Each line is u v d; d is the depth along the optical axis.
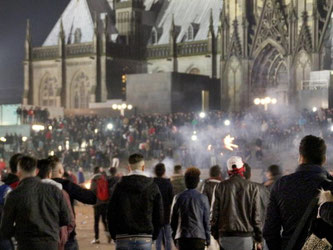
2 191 18.00
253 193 17.05
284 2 117.62
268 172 22.88
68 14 158.50
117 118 104.62
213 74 136.50
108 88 144.25
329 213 9.14
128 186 15.66
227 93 122.50
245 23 119.81
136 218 15.62
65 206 14.56
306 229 10.11
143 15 152.50
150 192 15.68
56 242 14.42
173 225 18.27
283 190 10.97
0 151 104.19
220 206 17.14
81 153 93.94
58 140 101.81
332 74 99.25
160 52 147.25
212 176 21.05
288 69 113.19
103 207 30.86
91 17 153.38
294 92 112.00
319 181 10.83
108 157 89.62
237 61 121.06
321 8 111.00
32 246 14.20
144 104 121.38
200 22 146.50
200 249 17.98
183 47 143.00
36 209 14.20
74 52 148.88
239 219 17.02
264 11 118.06
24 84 157.00
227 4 122.50
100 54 144.25
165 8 156.12
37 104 155.38
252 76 120.19
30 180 14.38
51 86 153.00
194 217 17.92
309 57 110.12
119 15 151.50
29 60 156.12
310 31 110.62
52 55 152.50
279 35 115.69
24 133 110.75
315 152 11.16
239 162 17.34
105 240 32.53
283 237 10.99
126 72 148.38
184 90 120.69
